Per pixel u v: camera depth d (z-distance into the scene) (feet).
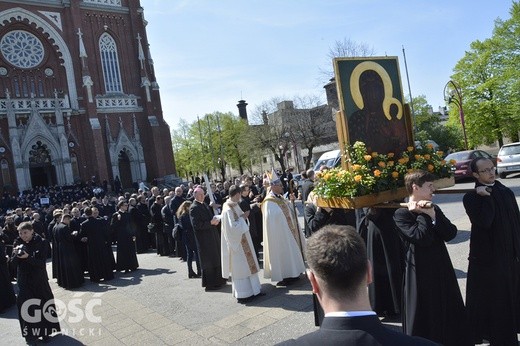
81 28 129.49
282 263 26.11
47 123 119.85
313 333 5.31
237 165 203.82
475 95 114.62
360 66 18.98
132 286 32.96
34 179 120.06
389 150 19.34
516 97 102.17
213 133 200.03
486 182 14.37
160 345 19.48
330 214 19.86
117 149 129.29
